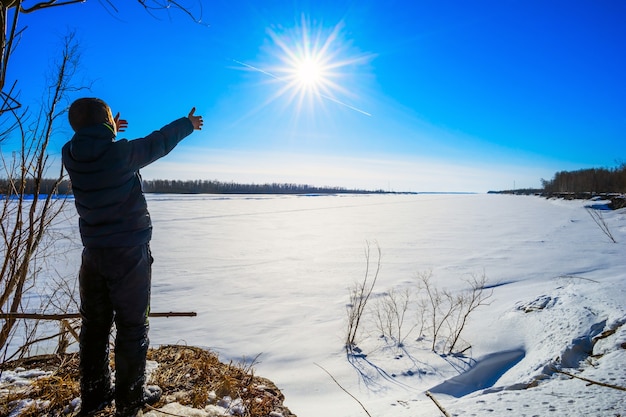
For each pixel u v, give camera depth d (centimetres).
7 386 229
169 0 150
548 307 583
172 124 189
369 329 667
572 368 374
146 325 191
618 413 228
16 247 227
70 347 474
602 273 895
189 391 230
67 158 176
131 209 179
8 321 234
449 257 1388
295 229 2473
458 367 481
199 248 1666
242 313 786
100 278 183
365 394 427
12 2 130
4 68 133
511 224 2483
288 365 534
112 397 207
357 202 7256
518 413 240
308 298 898
